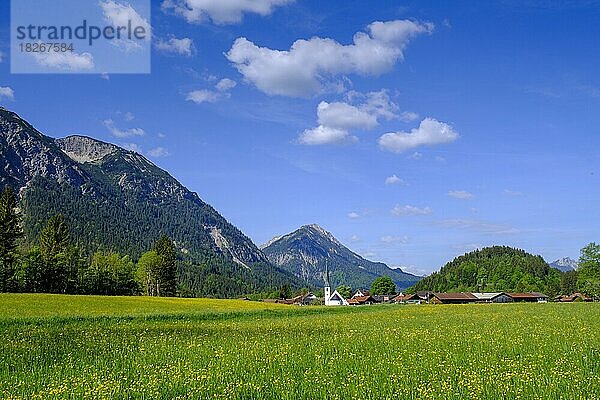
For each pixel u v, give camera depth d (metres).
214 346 26.80
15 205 117.31
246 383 16.31
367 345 26.97
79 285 127.31
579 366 18.89
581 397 13.95
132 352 24.48
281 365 20.08
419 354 22.64
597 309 66.75
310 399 14.70
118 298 84.38
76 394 15.10
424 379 17.05
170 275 147.00
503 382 15.98
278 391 15.42
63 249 127.19
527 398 14.16
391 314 63.12
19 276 113.94
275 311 63.91
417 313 64.25
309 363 20.62
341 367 19.52
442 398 14.23
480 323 42.94
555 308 71.88
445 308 78.69
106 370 19.14
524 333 32.31
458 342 27.69
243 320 52.97
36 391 15.84
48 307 61.66
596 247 125.81
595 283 123.94
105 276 135.00
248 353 23.47
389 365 19.78
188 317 53.56
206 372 18.20
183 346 26.89
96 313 54.53
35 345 27.25
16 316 46.06
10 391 15.81
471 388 15.20
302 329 39.03
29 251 120.19
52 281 118.38
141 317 49.84
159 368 19.34
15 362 21.30
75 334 33.75
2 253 112.06
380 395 14.89
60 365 20.27
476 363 20.14
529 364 19.30
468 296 158.38
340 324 44.59
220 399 14.58
